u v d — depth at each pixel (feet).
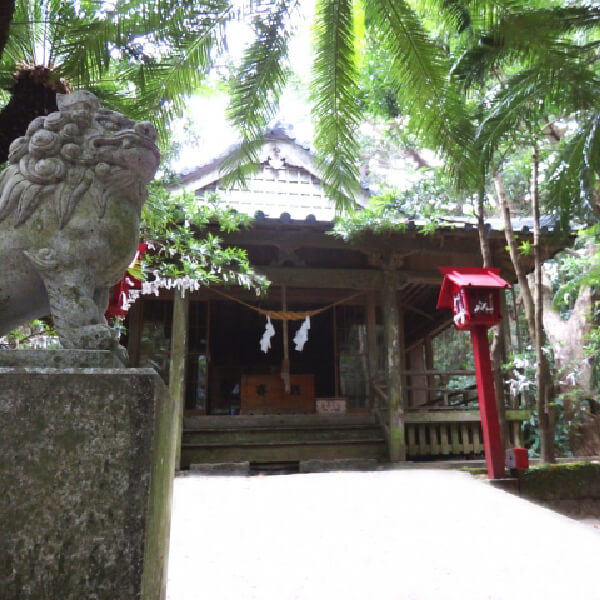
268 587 8.04
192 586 8.02
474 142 14.51
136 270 14.32
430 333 34.94
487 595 7.71
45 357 4.43
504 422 19.60
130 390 3.99
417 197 22.33
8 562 3.59
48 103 10.89
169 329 29.19
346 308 30.89
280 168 29.40
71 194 5.13
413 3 13.97
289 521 11.24
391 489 13.91
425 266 27.07
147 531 3.79
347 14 12.16
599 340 26.12
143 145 5.35
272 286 30.07
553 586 7.96
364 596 7.75
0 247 5.05
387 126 29.99
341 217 22.68
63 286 4.96
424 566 8.83
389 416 23.94
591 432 29.12
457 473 16.62
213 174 27.71
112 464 3.84
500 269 26.58
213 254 17.43
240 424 25.68
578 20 13.07
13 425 3.79
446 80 13.37
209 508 12.23
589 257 26.50
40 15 11.70
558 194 16.25
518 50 13.46
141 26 11.01
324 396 38.22
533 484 15.81
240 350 39.40
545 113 16.93
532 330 19.62
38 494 3.71
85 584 3.61
